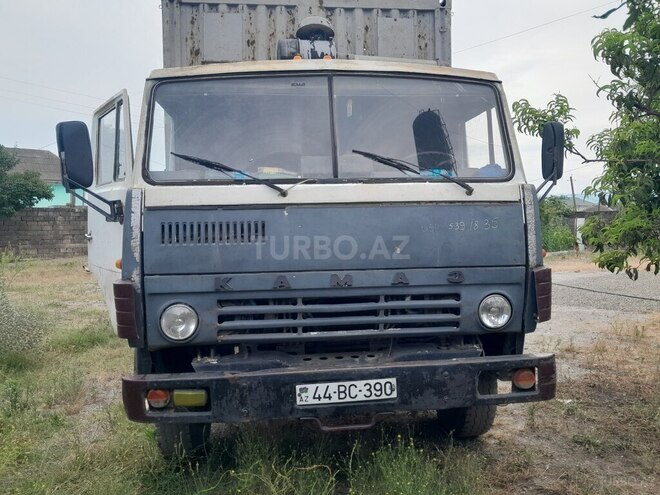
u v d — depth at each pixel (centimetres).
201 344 399
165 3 626
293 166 424
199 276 392
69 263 2403
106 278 514
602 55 481
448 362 394
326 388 382
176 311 392
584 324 1011
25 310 895
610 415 557
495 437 515
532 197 423
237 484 416
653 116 507
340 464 453
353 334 402
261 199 399
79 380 691
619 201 502
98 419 564
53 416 566
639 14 468
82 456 466
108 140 531
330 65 442
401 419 553
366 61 447
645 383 651
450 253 410
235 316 401
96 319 1137
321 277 398
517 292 418
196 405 380
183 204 396
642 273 1683
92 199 674
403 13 654
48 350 860
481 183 427
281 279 396
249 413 378
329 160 427
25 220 2766
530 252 418
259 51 638
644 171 492
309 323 398
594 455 475
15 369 766
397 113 442
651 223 492
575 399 603
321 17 602
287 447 473
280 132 430
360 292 402
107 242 506
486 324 413
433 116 447
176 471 454
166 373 416
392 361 405
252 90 436
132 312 387
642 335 896
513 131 454
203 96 433
